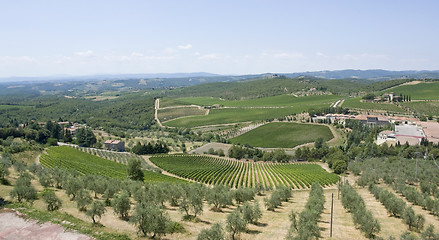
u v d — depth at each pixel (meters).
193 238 45.06
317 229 45.84
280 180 119.12
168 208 63.19
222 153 186.25
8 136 171.75
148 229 43.47
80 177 80.62
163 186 70.38
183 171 136.38
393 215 61.88
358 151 158.62
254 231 50.34
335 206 71.31
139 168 102.19
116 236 42.88
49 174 79.94
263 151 191.25
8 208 50.59
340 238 48.19
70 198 62.59
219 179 123.12
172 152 195.88
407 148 146.12
